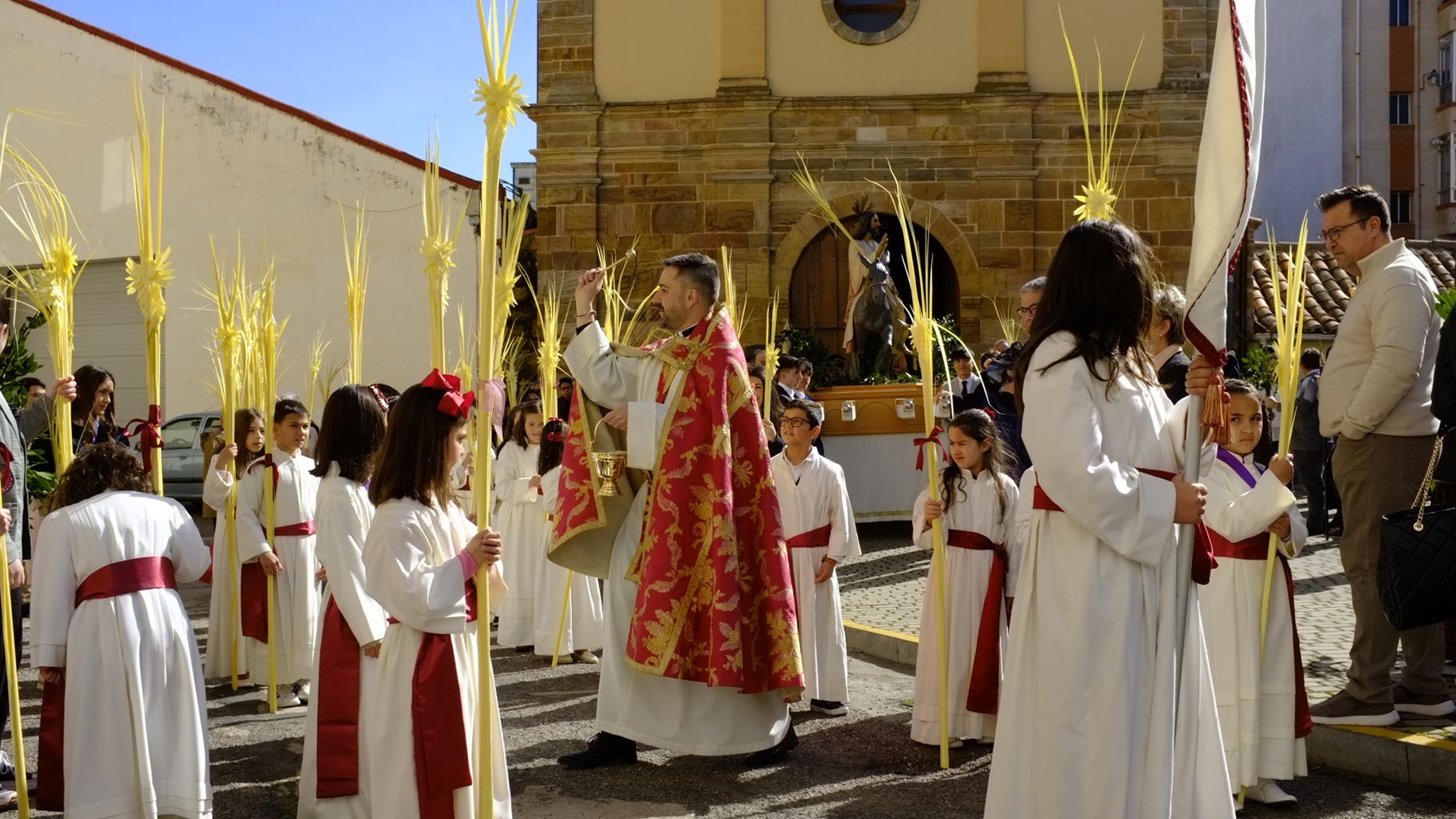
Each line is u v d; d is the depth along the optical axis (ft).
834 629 21.86
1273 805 15.89
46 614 14.33
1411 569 14.39
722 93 62.54
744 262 62.69
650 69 63.41
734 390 18.24
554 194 63.41
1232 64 11.48
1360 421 17.79
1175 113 61.52
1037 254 62.23
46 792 14.66
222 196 69.67
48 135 71.36
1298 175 108.68
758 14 62.69
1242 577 15.70
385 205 67.87
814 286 63.05
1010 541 19.57
